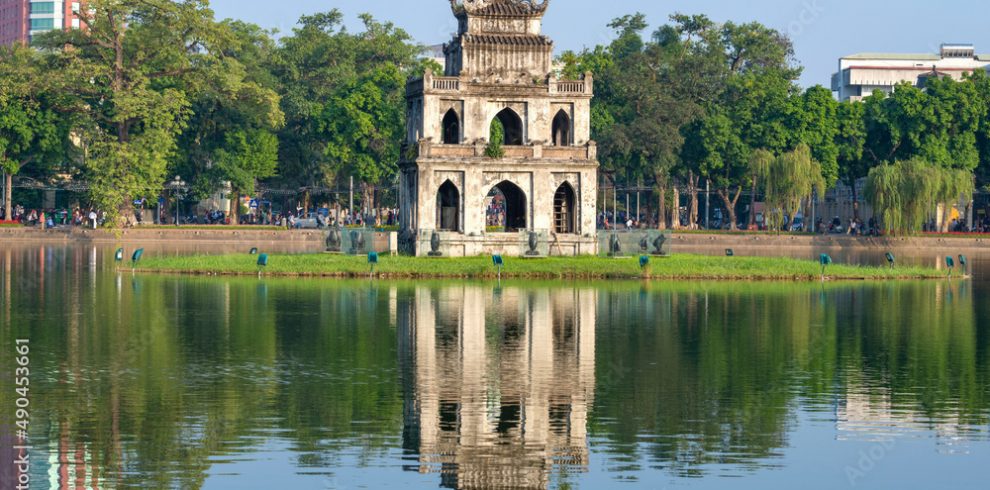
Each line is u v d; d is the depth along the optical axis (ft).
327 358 220.23
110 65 612.70
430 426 173.88
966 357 229.86
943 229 631.15
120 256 398.83
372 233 436.35
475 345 235.81
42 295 312.50
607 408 185.06
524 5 440.45
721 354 230.48
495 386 198.08
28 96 606.14
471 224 429.79
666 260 412.36
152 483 149.69
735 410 185.26
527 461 159.74
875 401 191.83
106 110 611.88
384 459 159.22
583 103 440.04
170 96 586.45
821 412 184.85
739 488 151.12
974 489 151.33
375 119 654.94
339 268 379.35
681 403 188.75
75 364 212.84
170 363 214.28
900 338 253.03
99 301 299.17
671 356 227.40
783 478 154.92
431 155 427.33
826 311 298.35
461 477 153.38
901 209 586.45
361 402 186.29
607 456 161.99
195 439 166.81
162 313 276.62
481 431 172.24
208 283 348.38
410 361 218.18
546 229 435.94
